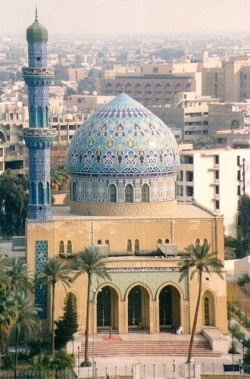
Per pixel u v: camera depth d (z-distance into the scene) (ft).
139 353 634.02
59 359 593.42
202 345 640.58
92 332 643.04
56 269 617.62
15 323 613.93
